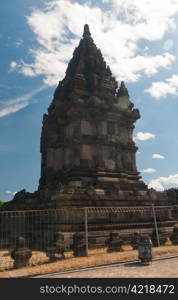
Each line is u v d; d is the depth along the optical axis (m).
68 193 20.69
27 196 27.98
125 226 21.80
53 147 28.17
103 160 26.03
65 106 27.36
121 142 27.89
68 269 12.80
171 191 34.34
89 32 34.28
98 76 29.89
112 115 28.08
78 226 19.50
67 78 31.27
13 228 25.33
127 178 26.97
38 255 16.98
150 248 14.08
